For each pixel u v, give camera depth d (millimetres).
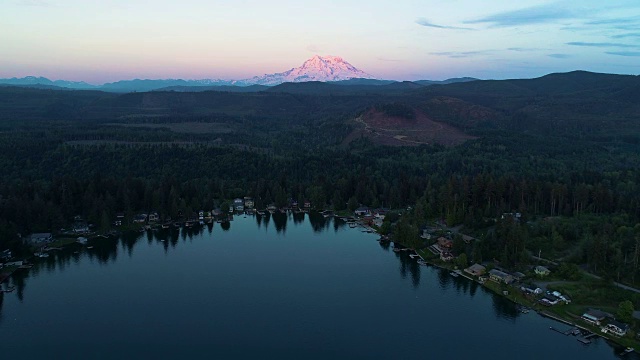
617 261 187500
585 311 164250
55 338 153625
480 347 149750
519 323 163375
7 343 150625
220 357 143875
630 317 154125
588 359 142625
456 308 175000
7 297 182625
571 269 188750
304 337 155250
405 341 153250
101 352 146250
